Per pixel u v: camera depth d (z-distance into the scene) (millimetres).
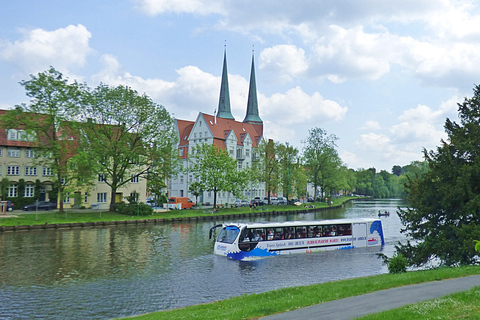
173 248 39188
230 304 17594
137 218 65625
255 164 102938
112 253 35938
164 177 73438
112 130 68625
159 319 15281
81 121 64750
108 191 82938
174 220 68250
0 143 71000
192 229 56812
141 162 69500
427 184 28109
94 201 80562
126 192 86438
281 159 103688
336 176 122312
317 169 113938
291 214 91188
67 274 27641
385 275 23438
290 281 26672
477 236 23078
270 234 36000
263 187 125375
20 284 24844
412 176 118750
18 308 20234
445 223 27688
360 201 175625
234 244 34094
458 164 26953
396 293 16984
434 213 28125
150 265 31016
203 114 112312
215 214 75188
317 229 38969
